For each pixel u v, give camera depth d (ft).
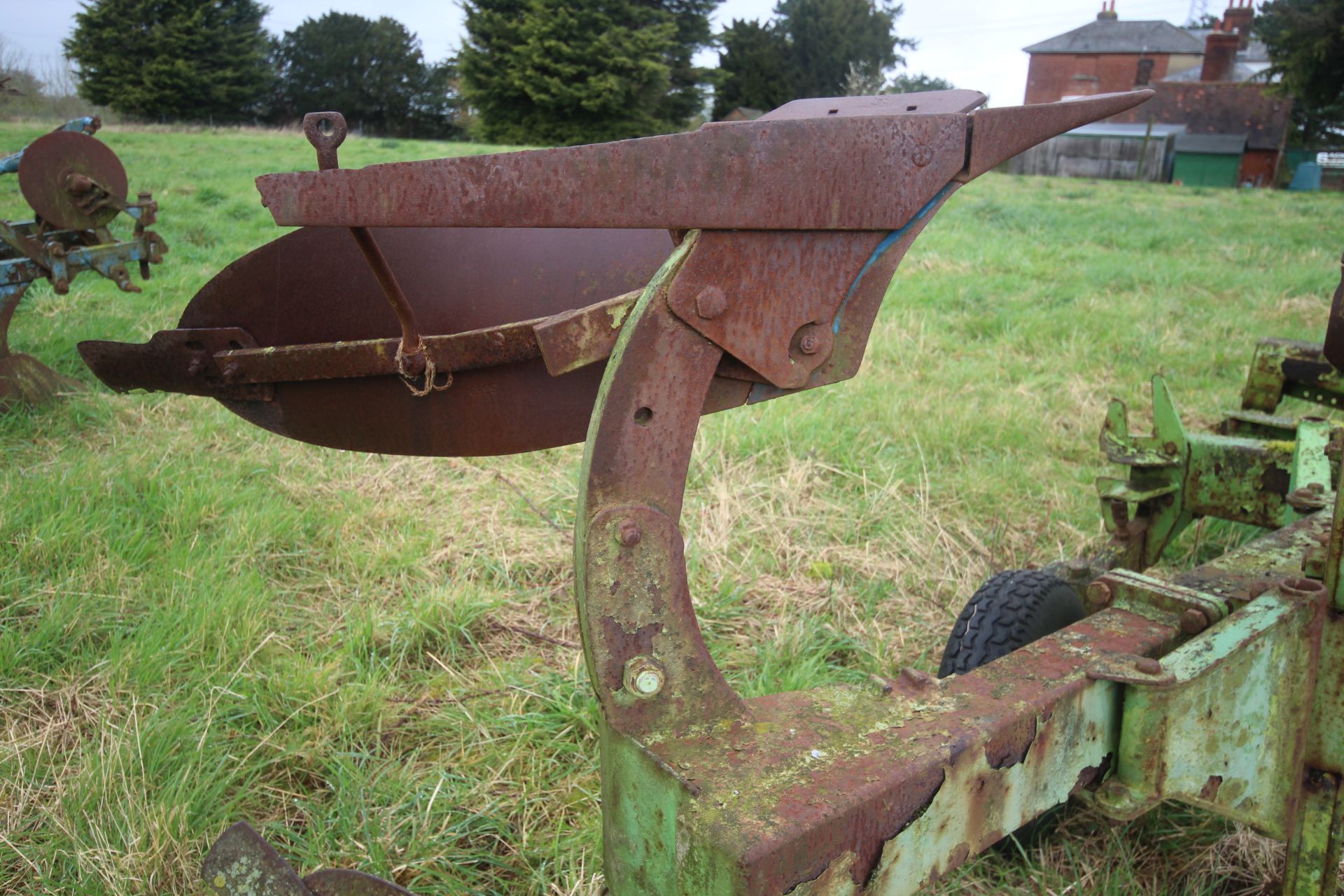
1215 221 56.54
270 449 17.01
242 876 5.34
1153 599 7.25
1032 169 139.44
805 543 14.20
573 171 4.66
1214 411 20.08
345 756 9.18
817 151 4.84
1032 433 18.63
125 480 14.66
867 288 5.24
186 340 8.25
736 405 5.30
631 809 5.00
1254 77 109.50
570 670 10.80
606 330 5.00
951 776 5.01
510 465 16.99
